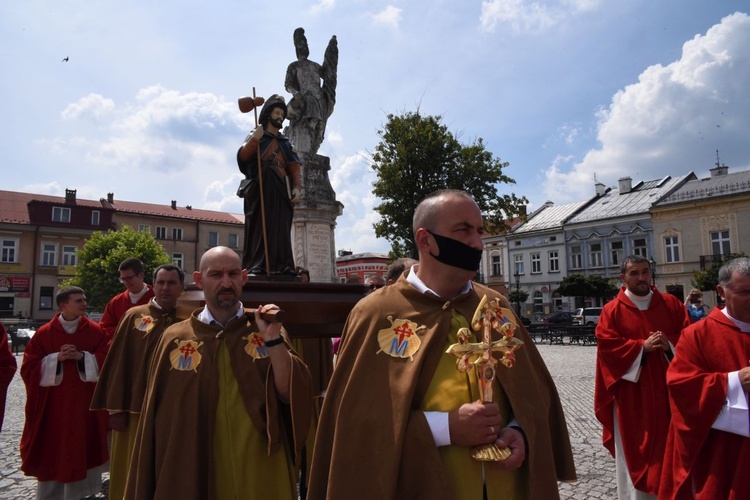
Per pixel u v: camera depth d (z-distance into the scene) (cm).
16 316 3956
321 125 1296
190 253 5028
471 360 184
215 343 296
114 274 3728
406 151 2602
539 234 4416
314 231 1221
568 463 222
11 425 820
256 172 432
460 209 205
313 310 346
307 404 283
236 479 275
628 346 424
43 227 4328
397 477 180
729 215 3384
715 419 292
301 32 1319
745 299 304
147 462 283
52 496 492
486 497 192
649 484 405
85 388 505
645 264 447
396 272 451
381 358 196
